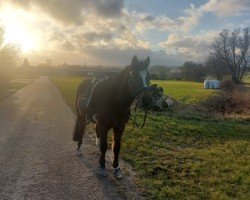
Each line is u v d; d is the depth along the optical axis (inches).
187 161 367.6
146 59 264.7
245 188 286.5
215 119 810.2
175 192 263.7
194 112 926.4
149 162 348.5
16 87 1662.2
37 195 251.9
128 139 461.1
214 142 501.4
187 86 2475.4
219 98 1268.5
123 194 258.8
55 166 326.0
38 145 413.7
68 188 268.7
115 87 276.5
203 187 281.9
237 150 440.8
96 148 403.5
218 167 347.6
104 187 273.0
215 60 3494.1
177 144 471.2
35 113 732.7
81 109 335.9
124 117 280.8
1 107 816.3
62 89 1704.0
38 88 1737.2
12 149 387.9
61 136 478.0
